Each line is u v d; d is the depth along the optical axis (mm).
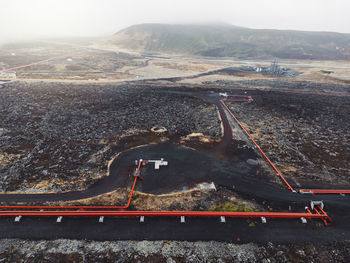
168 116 61594
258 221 26953
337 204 30172
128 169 37094
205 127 55188
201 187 33094
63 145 44125
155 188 32625
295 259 22609
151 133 50719
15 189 31531
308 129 55500
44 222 26188
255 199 30797
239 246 23688
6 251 22562
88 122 55781
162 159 39281
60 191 31438
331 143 48156
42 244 23391
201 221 26719
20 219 26547
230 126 56250
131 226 25812
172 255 22484
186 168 37750
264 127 56312
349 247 24000
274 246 23812
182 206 29062
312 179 35469
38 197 30141
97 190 31906
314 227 26359
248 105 74312
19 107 64750
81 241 23828
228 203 29641
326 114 66438
